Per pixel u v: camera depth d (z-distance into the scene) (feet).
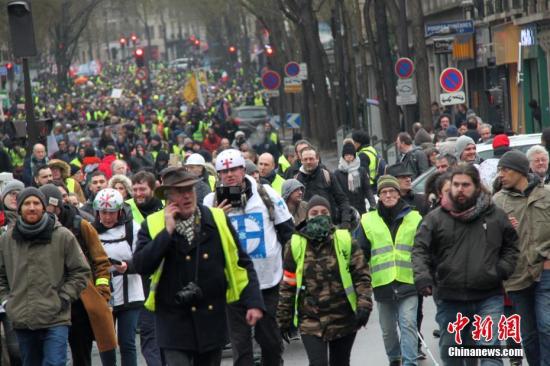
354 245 58.13
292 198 81.97
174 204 50.88
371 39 246.88
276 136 221.66
